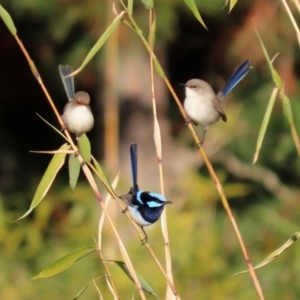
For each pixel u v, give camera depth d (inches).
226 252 593.6
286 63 619.8
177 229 488.1
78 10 577.0
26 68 719.7
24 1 585.6
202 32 653.3
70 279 490.3
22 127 757.9
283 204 638.5
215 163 647.1
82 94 341.7
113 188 287.7
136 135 637.3
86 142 266.5
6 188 710.5
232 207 636.1
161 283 456.4
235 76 400.2
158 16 571.8
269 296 539.8
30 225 551.2
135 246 477.1
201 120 383.6
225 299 480.1
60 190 604.7
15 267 527.8
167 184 636.1
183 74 690.8
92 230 517.3
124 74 620.7
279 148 638.5
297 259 555.8
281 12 603.8
